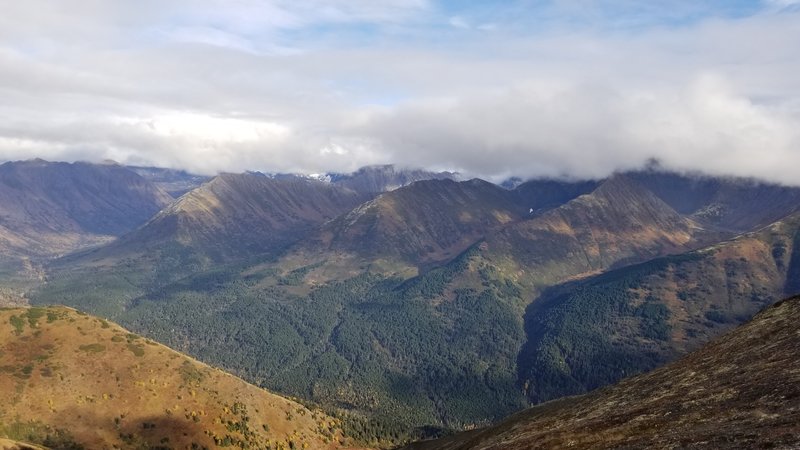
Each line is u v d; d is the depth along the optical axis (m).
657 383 91.81
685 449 53.56
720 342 99.12
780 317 92.38
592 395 130.12
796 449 44.47
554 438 80.75
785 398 57.56
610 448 64.25
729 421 57.53
